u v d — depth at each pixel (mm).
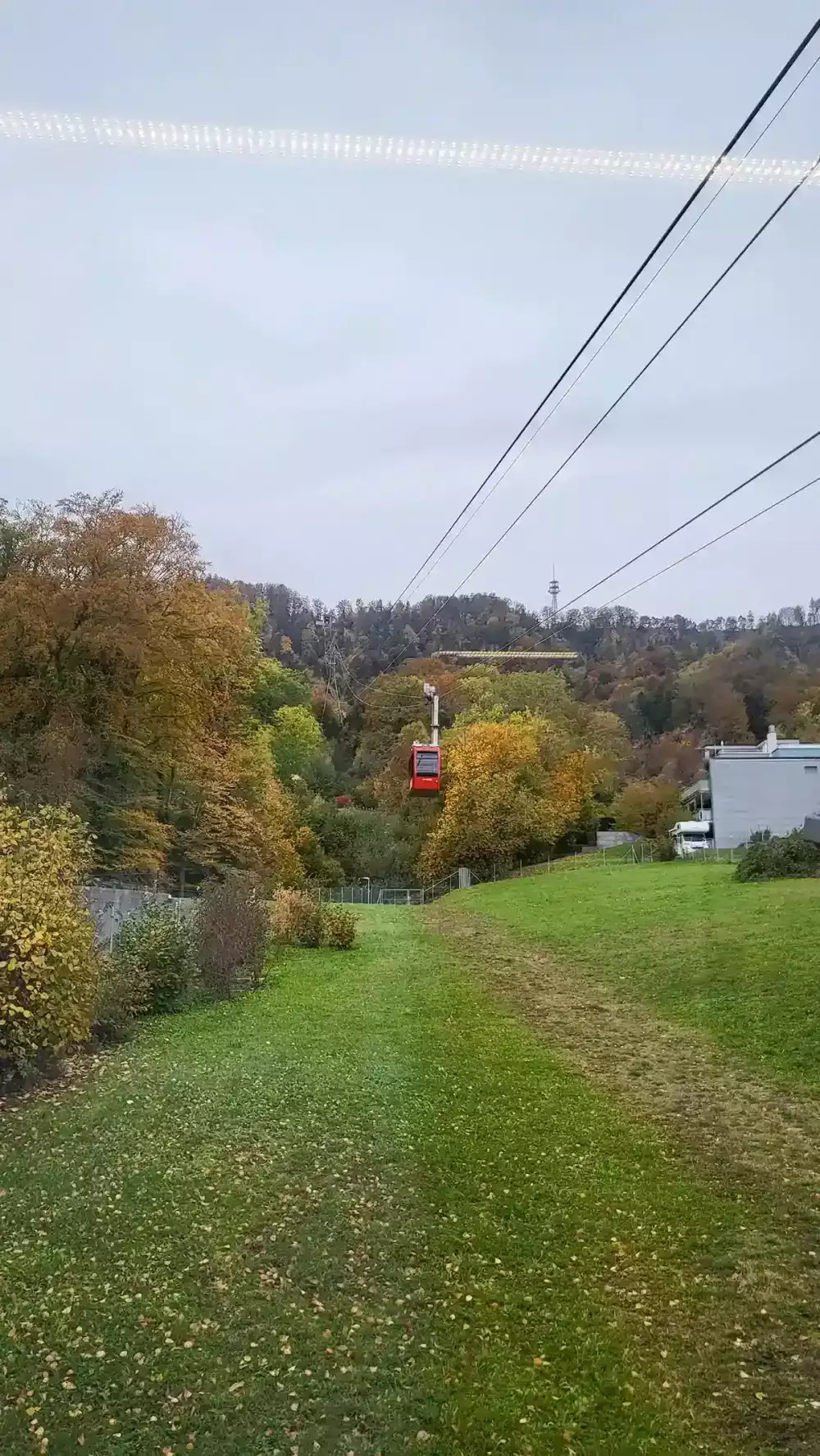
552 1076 11812
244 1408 4594
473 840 55312
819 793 53969
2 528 24594
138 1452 4273
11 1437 4355
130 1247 6410
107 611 23859
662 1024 14961
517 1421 4566
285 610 69375
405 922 34062
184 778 30891
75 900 12500
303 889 40344
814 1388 4930
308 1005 17125
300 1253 6359
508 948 25297
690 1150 8914
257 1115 9656
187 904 22219
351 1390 4773
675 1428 4566
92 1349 5102
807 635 60031
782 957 18156
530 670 70000
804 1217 7211
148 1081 11164
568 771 60156
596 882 40094
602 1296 5902
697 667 65188
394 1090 10781
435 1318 5547
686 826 54938
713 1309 5770
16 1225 6773
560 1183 7887
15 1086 10820
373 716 66375
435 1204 7316
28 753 22094
